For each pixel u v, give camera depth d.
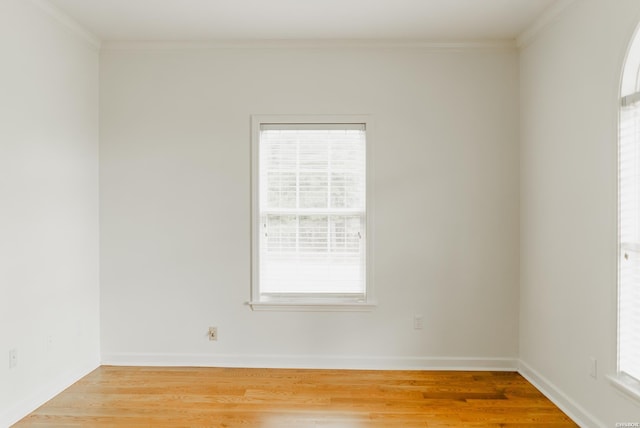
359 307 3.48
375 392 3.02
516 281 3.47
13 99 2.61
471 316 3.48
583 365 2.57
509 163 3.46
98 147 3.51
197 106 3.51
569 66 2.72
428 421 2.60
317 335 3.52
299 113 3.49
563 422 2.60
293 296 3.53
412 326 3.49
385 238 3.49
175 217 3.52
